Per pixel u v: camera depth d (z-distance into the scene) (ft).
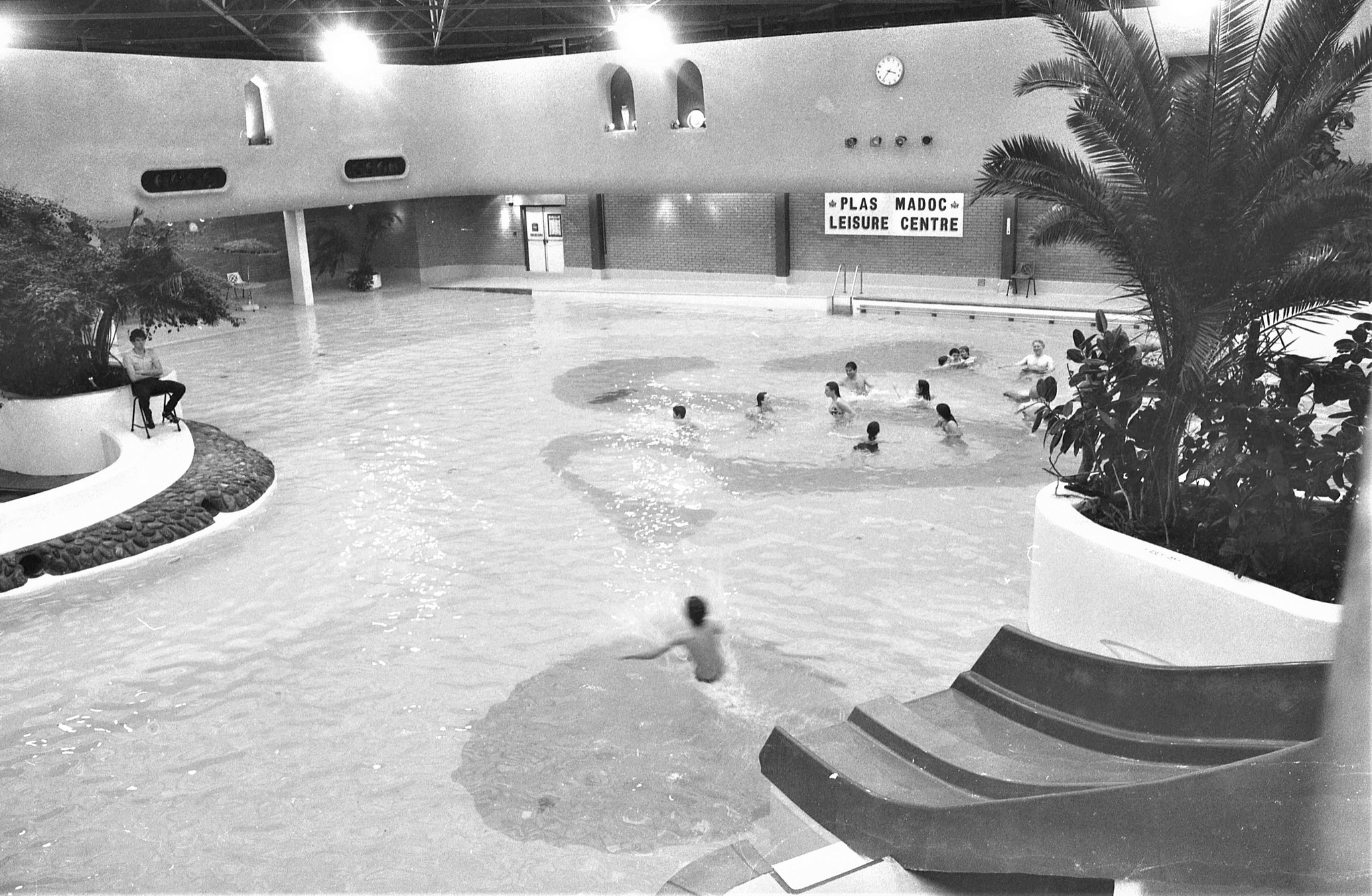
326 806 20.06
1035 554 22.36
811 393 49.39
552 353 61.00
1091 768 13.61
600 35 91.97
